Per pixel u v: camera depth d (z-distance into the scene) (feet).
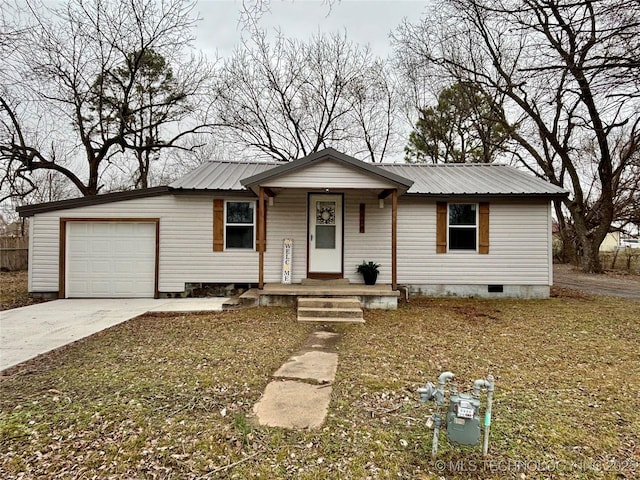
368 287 29.68
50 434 9.57
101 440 9.30
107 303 29.55
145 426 10.02
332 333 20.39
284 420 10.44
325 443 9.27
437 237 32.65
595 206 57.93
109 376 13.73
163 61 57.26
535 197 31.58
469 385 13.05
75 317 24.40
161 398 11.83
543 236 32.53
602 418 10.62
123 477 7.90
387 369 14.65
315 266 32.76
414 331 20.83
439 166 41.73
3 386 12.76
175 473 8.05
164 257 31.99
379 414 10.87
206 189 31.17
